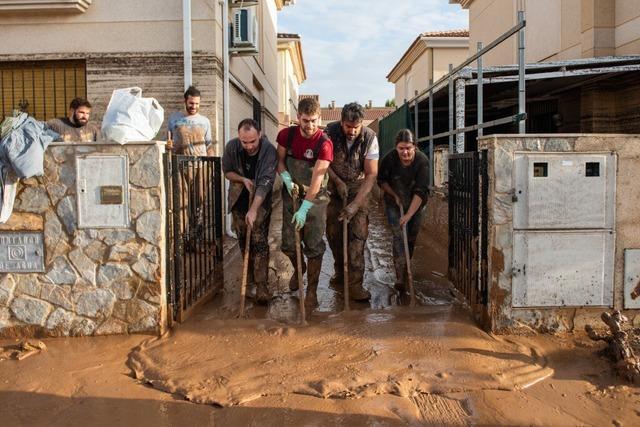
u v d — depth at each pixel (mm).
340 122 5336
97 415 3439
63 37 7945
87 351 4305
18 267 4562
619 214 4504
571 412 3451
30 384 3822
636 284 4535
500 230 4477
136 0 7871
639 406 3518
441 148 8992
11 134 4367
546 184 4457
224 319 4828
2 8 7684
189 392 3641
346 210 5137
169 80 7961
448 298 5535
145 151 4449
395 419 3340
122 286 4543
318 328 4555
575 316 4566
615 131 11312
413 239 5922
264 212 5258
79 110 6309
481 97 7348
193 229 5062
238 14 8758
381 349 4184
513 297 4512
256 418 3363
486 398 3580
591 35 10672
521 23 5797
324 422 3312
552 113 13852
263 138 5219
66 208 4508
